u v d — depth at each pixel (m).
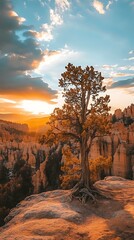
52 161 108.25
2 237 19.72
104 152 82.12
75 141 34.66
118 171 72.44
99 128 32.12
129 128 94.19
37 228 21.08
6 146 182.25
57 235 19.69
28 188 105.44
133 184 37.12
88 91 33.94
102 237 18.78
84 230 20.83
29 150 147.12
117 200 28.89
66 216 23.80
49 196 33.12
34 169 127.69
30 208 28.33
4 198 91.44
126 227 20.44
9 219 29.67
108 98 33.34
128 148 75.56
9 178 131.75
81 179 31.75
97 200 29.08
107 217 24.22
